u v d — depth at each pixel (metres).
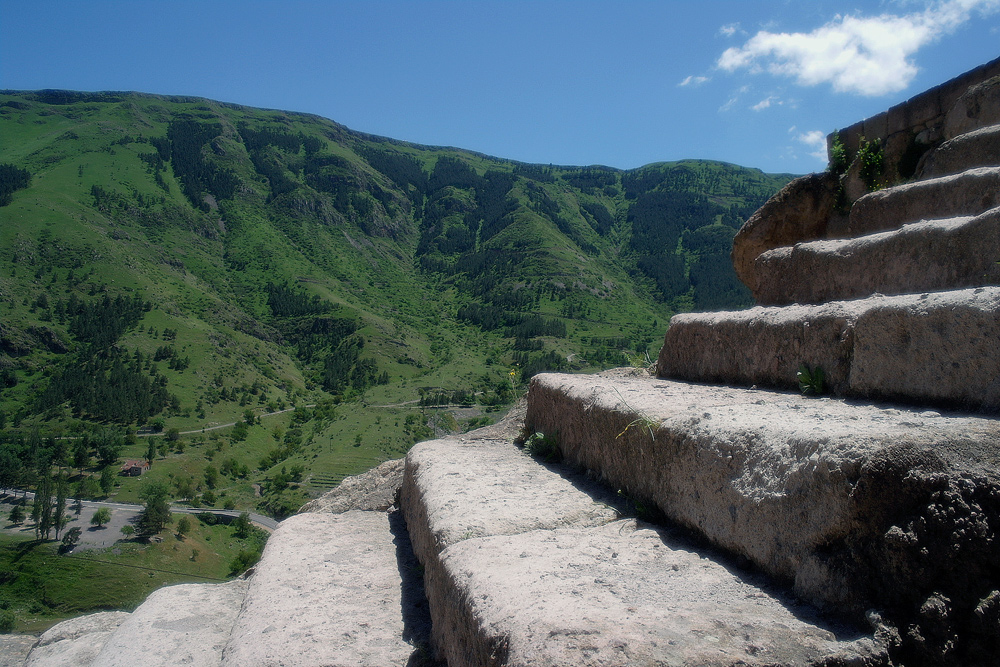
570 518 3.58
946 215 4.95
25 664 4.46
